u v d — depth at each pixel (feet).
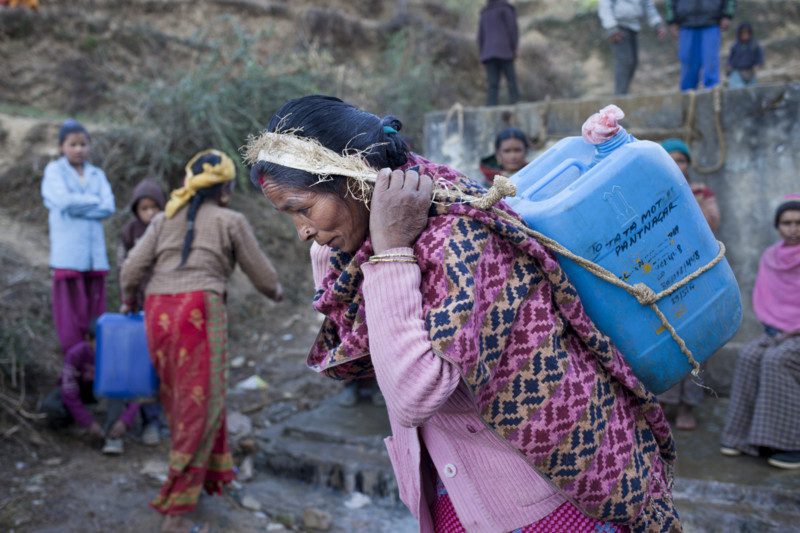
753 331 15.35
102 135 21.95
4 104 23.77
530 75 37.78
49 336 16.21
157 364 11.27
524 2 44.70
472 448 4.87
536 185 5.35
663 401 13.38
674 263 4.85
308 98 4.62
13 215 19.60
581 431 4.52
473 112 18.20
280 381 17.34
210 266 11.18
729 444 12.23
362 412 15.05
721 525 10.25
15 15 24.90
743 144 15.19
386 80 31.32
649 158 4.76
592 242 4.70
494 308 4.36
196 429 10.92
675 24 23.03
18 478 12.10
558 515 4.83
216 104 22.68
